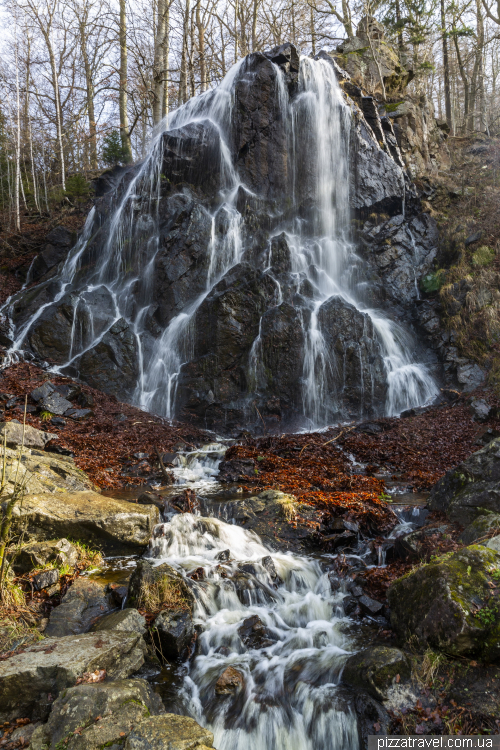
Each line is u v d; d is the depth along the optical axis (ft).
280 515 24.40
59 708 11.83
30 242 70.74
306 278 51.90
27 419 37.09
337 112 59.62
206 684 14.60
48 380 44.55
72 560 19.95
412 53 87.35
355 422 45.44
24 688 12.66
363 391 47.32
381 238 58.34
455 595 14.02
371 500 25.93
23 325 52.16
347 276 56.75
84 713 11.60
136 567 18.75
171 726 11.40
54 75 88.69
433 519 22.35
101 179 74.38
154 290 52.85
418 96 74.02
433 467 32.48
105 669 13.53
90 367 47.93
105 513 21.94
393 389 48.16
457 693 12.68
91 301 52.60
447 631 13.62
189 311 50.47
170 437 39.60
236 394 46.52
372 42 74.08
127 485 30.14
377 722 12.60
